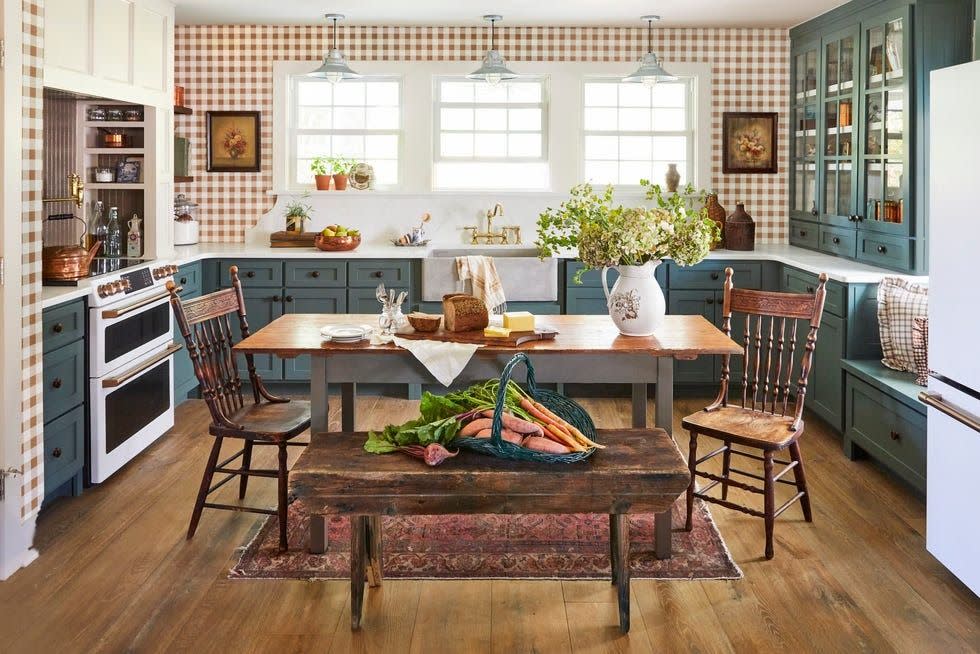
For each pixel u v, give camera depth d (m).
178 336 5.76
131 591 3.38
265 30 6.95
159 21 5.68
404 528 4.00
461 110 7.09
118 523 4.03
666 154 7.14
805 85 6.64
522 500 3.00
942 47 4.91
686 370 6.37
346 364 3.68
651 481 2.99
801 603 3.29
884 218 5.29
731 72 7.02
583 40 6.95
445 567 3.60
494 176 7.14
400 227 7.08
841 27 5.93
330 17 6.57
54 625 3.11
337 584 3.46
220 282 6.44
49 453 4.01
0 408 3.50
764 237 7.16
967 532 3.20
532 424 3.16
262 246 6.91
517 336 3.68
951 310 3.29
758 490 3.72
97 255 5.47
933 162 3.42
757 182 7.12
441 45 6.94
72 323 4.20
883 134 5.29
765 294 4.09
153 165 5.66
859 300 5.03
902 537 3.90
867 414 4.72
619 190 7.09
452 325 3.91
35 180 3.74
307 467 3.04
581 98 7.00
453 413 3.33
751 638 3.04
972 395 3.15
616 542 3.31
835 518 4.11
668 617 3.19
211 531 3.95
